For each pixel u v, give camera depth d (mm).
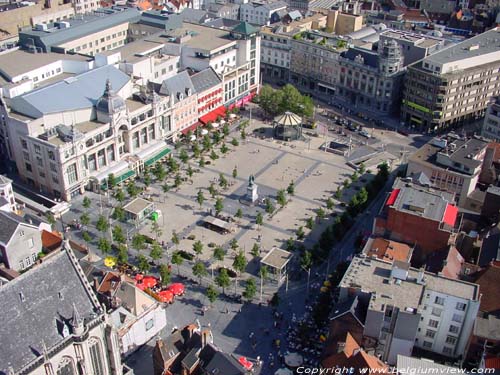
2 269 148875
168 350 127875
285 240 187250
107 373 116250
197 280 167125
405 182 181250
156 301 146000
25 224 154000
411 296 132500
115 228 178125
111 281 144875
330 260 177625
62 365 106312
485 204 181000
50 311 105000
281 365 138250
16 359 99250
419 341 141500
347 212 193875
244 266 165000
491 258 155000
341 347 121188
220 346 143625
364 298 133250
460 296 131625
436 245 160500
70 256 109812
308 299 161000
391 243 158250
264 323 152125
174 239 176875
